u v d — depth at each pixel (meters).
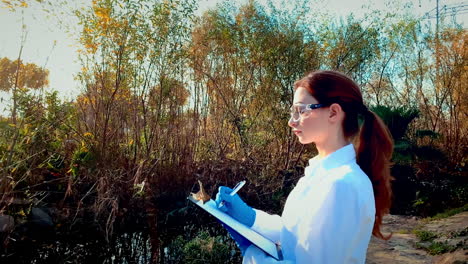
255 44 7.64
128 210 5.53
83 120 6.28
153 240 4.93
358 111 1.03
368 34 8.48
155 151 6.59
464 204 7.15
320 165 1.00
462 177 8.91
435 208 7.04
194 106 7.50
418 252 4.45
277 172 7.54
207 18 7.84
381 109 8.21
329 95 0.99
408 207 7.18
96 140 5.91
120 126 6.43
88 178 5.74
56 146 5.55
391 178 1.11
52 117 5.39
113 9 5.77
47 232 4.80
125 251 4.55
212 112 7.96
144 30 6.15
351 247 0.85
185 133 7.23
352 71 8.97
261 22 7.81
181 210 5.85
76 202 5.41
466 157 10.23
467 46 10.37
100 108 6.27
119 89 6.27
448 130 10.95
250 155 7.52
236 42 7.68
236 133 8.00
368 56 8.72
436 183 8.20
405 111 8.34
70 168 5.42
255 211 1.19
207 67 7.79
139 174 5.60
